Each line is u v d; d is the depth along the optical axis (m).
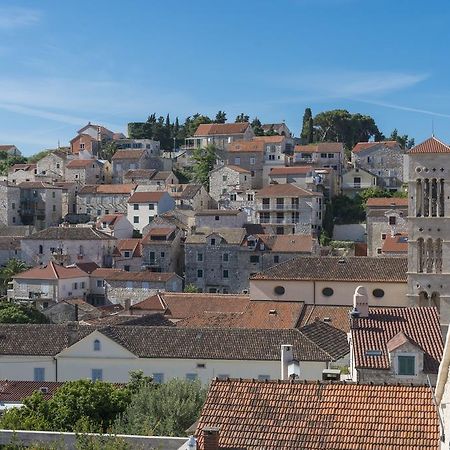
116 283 139.88
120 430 45.28
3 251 165.62
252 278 96.38
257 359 69.69
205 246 147.62
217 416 33.34
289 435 32.09
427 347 49.22
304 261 98.31
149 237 157.12
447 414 26.52
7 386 66.25
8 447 36.41
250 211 176.88
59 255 159.00
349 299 93.44
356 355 48.47
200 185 193.12
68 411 49.50
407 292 85.94
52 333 77.56
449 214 80.62
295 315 90.25
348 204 188.50
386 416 32.75
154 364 71.88
